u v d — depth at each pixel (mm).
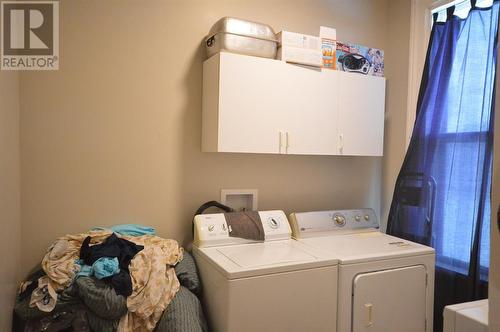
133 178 2148
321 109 2297
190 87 2268
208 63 2166
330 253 1939
